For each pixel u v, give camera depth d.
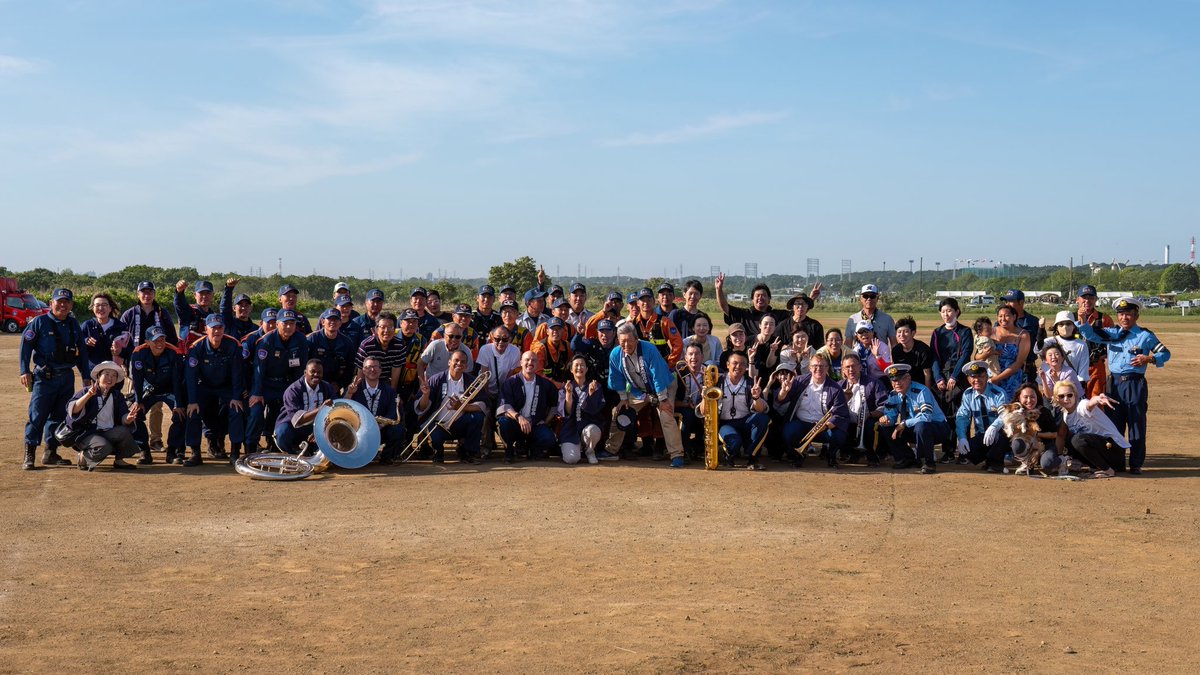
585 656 5.84
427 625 6.41
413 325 13.22
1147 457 13.64
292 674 5.57
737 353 12.69
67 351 12.31
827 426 12.41
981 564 7.93
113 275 81.56
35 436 12.19
